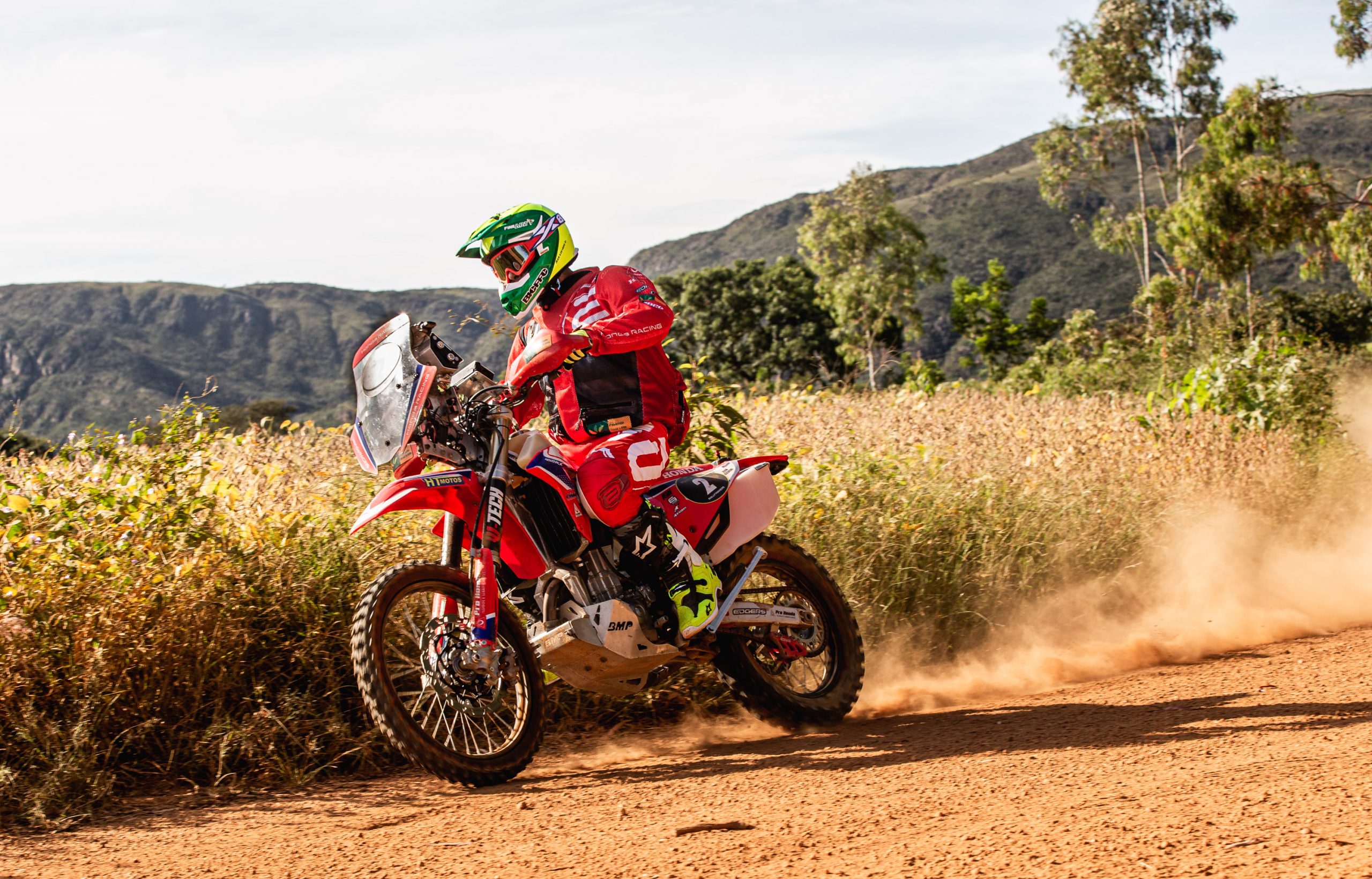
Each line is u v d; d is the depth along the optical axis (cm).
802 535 602
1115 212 4819
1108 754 378
